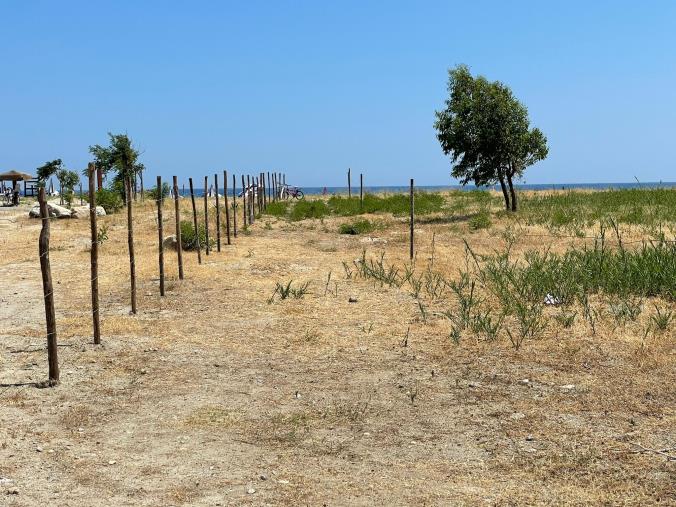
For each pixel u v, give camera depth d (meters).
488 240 20.97
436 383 8.23
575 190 36.28
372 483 5.62
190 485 5.61
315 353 9.64
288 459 6.14
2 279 16.38
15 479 5.69
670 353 8.78
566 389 7.77
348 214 31.05
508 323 10.73
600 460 5.93
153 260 18.38
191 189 18.00
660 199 27.86
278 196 47.06
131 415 7.32
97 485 5.61
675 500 5.16
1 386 8.26
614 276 12.54
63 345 10.16
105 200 34.78
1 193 55.97
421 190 43.69
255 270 16.50
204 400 7.79
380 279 14.58
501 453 6.19
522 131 26.61
